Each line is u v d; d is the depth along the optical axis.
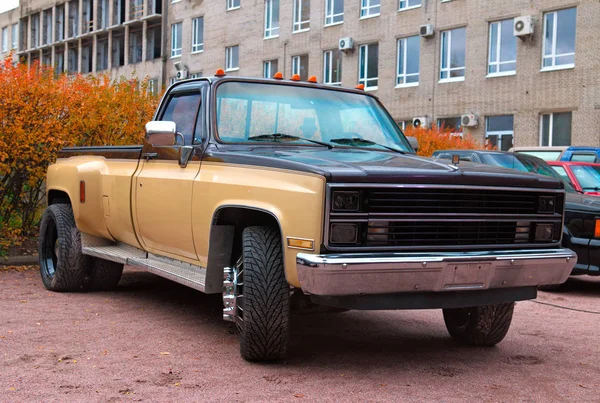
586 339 5.87
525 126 25.72
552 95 24.89
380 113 6.12
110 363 4.80
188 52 41.06
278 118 5.60
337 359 5.03
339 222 4.21
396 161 4.80
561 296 8.30
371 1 31.27
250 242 4.66
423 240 4.41
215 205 5.00
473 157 10.62
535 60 25.34
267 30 36.16
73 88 10.48
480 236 4.61
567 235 8.29
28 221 10.57
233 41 37.94
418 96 29.27
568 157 16.31
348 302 4.32
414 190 4.38
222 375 4.56
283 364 4.86
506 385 4.50
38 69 10.53
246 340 4.67
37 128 9.73
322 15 33.06
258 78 5.77
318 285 4.13
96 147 7.23
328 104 5.88
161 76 42.53
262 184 4.61
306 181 4.31
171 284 8.10
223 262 5.06
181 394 4.16
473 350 5.42
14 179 10.16
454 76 28.22
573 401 4.22
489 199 4.63
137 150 6.34
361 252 4.26
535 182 4.80
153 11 43.81
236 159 4.96
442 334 5.95
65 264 7.25
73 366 4.71
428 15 28.78
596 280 9.91
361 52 31.67
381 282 4.22
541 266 4.67
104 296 7.28
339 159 4.71
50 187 7.77
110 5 47.91
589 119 23.88
